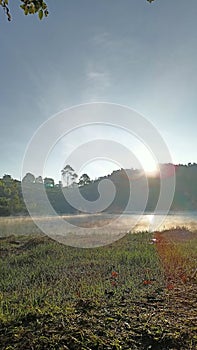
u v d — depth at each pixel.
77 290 3.68
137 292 3.40
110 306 2.90
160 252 6.18
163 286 3.67
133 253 6.14
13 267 5.70
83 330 2.34
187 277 4.11
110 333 2.30
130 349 2.11
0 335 2.32
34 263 5.89
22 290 3.98
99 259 5.85
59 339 2.21
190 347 2.13
